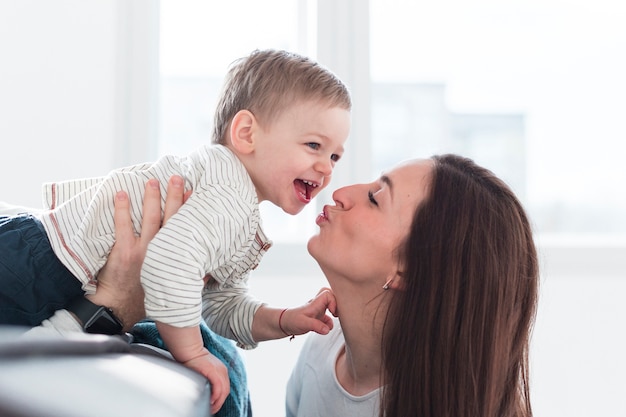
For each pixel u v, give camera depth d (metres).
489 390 0.92
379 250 0.97
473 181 0.99
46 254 0.90
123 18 1.96
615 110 2.54
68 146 1.94
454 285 0.93
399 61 2.42
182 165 1.02
